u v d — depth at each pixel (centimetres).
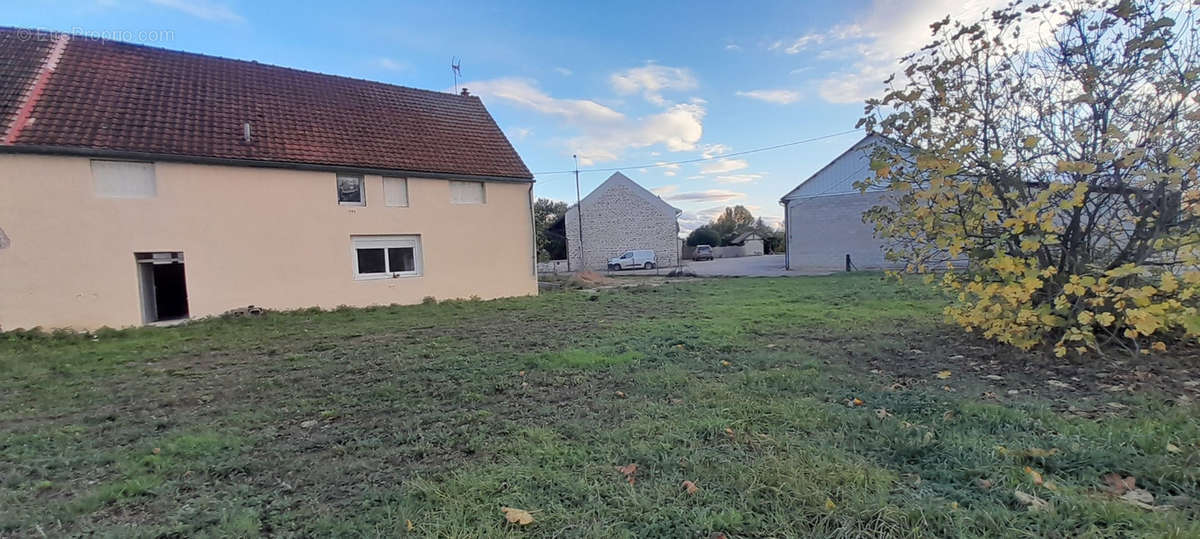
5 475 279
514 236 1407
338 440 327
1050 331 483
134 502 246
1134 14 414
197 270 979
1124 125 430
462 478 255
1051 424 295
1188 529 185
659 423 325
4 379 529
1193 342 450
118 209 902
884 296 1024
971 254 481
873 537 192
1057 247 477
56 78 955
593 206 3838
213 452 309
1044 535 188
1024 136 460
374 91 1419
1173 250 413
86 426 369
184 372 550
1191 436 264
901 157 520
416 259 1254
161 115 1009
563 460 276
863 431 300
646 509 219
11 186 823
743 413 339
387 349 646
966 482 233
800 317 779
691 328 711
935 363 462
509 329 781
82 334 827
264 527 219
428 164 1263
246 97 1167
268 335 792
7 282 822
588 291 1480
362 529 212
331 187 1127
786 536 195
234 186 1016
